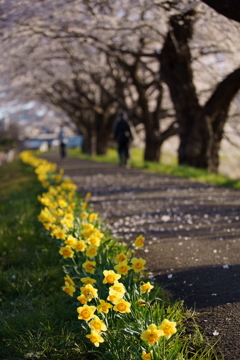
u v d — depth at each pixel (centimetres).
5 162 3612
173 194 875
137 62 1753
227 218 604
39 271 398
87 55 1559
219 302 303
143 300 275
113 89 2712
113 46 1313
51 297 328
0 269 413
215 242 470
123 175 1323
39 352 248
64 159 2680
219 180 1083
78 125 3544
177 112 1398
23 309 323
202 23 916
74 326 275
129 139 1642
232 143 1744
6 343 269
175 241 483
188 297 318
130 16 972
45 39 1198
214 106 1298
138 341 236
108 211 693
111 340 239
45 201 525
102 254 362
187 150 1364
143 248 458
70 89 2638
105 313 262
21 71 1580
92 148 3209
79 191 958
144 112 2017
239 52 989
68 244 339
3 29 856
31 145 5600
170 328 211
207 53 1255
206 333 261
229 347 242
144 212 675
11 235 544
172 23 977
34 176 1366
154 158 2097
